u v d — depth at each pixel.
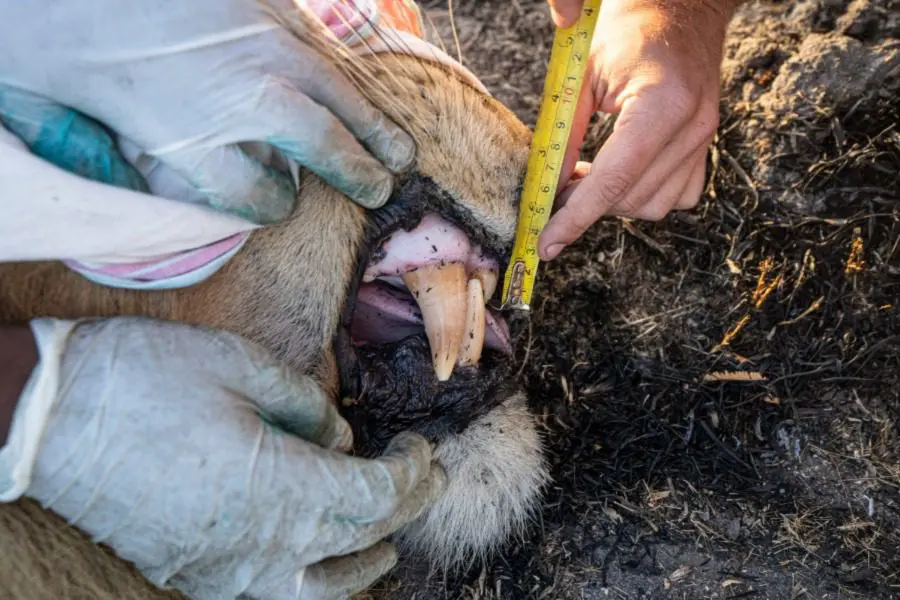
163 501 0.49
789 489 0.62
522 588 0.60
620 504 0.62
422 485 0.57
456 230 0.59
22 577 0.48
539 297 0.69
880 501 0.61
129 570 0.52
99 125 0.50
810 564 0.59
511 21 0.87
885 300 0.65
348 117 0.53
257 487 0.50
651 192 0.62
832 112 0.71
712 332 0.67
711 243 0.69
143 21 0.49
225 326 0.55
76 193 0.48
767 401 0.64
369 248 0.57
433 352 0.59
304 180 0.55
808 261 0.67
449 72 0.59
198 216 0.50
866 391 0.64
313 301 0.56
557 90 0.58
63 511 0.50
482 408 0.60
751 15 0.78
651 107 0.59
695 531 0.61
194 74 0.49
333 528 0.52
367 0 0.58
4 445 0.48
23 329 0.49
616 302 0.69
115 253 0.50
